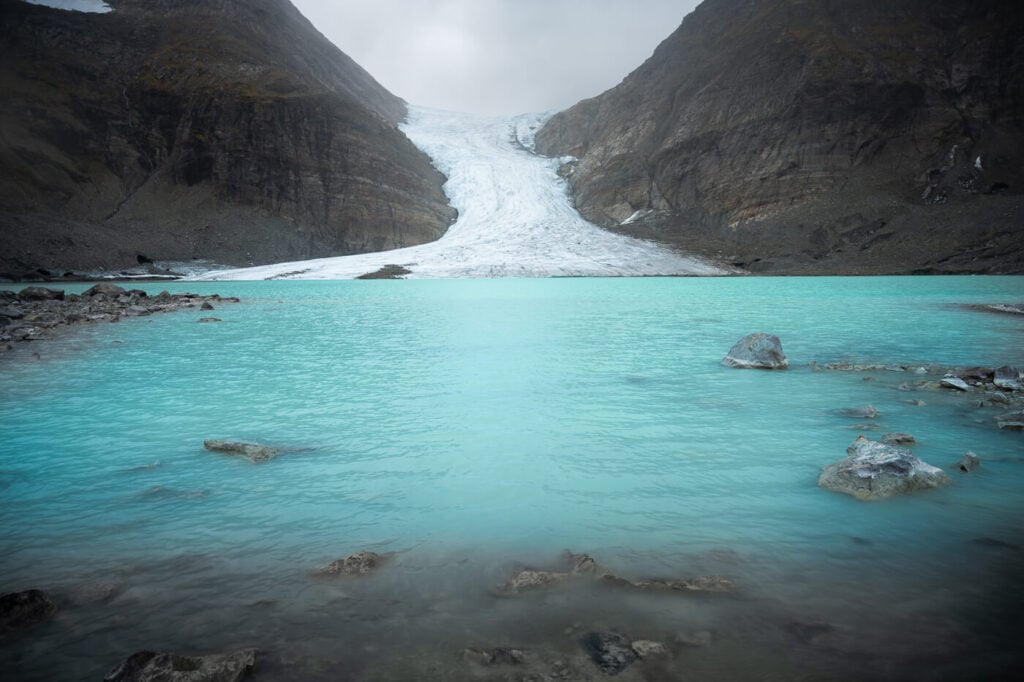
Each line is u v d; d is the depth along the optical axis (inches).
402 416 346.3
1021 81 4003.4
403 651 131.0
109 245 3491.6
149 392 414.0
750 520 202.5
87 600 154.2
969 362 524.4
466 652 130.0
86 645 134.5
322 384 438.6
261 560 176.9
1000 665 123.4
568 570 168.9
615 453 276.8
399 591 158.2
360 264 3690.9
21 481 244.8
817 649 130.0
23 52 4495.6
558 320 941.2
